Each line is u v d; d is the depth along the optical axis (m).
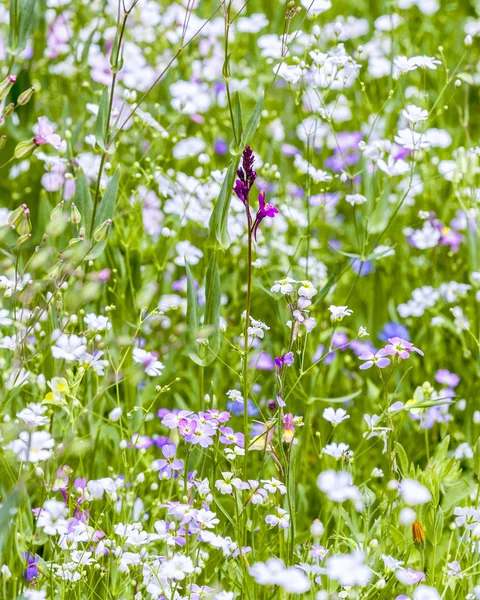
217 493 1.49
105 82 1.82
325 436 1.57
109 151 1.47
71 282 1.53
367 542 1.40
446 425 1.57
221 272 1.70
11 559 1.38
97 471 1.50
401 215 1.81
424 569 1.41
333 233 1.83
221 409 1.61
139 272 1.60
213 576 1.40
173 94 1.81
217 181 1.67
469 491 1.43
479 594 1.36
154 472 1.51
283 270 1.70
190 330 1.46
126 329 1.57
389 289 1.74
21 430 1.34
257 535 1.45
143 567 1.37
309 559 1.41
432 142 1.73
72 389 1.43
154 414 1.60
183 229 1.77
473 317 1.68
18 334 1.39
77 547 1.41
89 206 1.49
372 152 1.62
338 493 1.34
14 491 1.29
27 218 1.37
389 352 1.42
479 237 1.68
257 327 1.42
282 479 1.40
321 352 1.63
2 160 1.70
